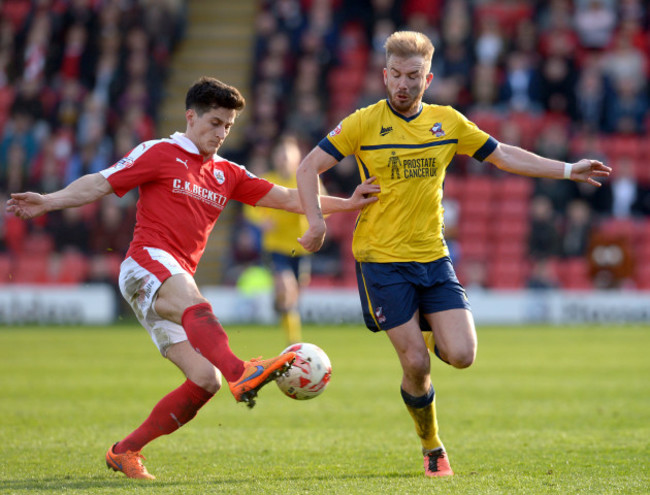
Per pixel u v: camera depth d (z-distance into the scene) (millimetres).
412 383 18562
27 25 76875
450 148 19328
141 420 26328
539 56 72750
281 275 44219
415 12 76250
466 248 67875
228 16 84875
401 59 18609
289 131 68062
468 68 70125
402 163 19016
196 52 82188
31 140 70438
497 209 68500
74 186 18125
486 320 63188
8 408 28484
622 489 16969
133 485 17438
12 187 69375
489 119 69250
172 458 20797
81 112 71062
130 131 68312
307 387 18391
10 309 62906
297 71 72438
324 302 62375
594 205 66062
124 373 37469
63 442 22766
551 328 59312
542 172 19844
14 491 16750
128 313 64438
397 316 18734
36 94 72062
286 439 23391
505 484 17453
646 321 62719
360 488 17031
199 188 18938
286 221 43656
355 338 53094
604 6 77750
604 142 70250
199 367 18125
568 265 64062
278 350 43156
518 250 67500
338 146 19359
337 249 64812
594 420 26125
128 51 73438
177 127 77250
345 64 74875
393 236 19031
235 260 64062
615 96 70938
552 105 70562
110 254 64625
